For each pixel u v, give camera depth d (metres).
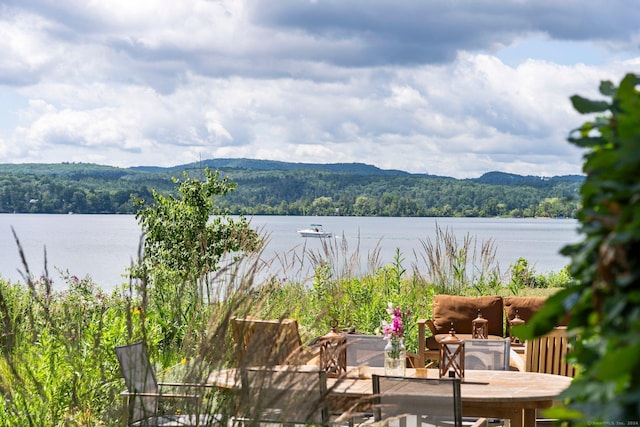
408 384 4.43
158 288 7.91
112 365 5.41
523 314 9.25
